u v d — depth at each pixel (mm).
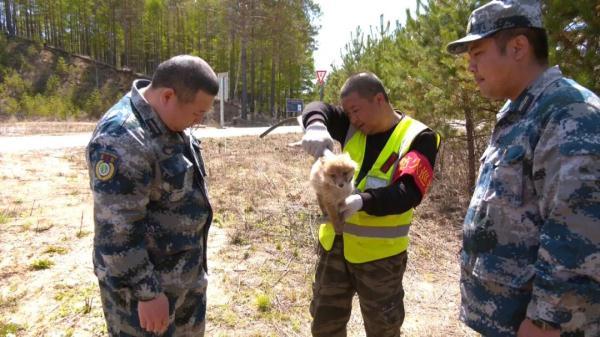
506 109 2189
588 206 1759
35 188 7852
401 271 3057
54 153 10867
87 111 39938
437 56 7969
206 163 11164
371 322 3051
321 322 3234
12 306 4230
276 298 4688
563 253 1779
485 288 2176
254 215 7289
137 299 2271
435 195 9328
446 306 4879
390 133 3039
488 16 2133
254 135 17734
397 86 9508
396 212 2721
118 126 2230
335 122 3291
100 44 55094
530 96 2072
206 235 2805
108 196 2172
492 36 2135
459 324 4500
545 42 2121
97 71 49500
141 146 2246
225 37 44844
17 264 5000
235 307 4480
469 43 2234
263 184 9281
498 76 2158
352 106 2922
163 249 2477
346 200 2631
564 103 1885
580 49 5551
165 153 2385
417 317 4625
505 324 2090
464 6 7676
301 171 11055
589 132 1795
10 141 12789
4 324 3920
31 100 35219
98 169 2182
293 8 39344
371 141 3109
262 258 5660
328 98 18500
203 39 53375
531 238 2002
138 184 2236
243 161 11703
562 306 1801
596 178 1756
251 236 6359
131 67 54125
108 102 43688
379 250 2951
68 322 4035
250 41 41031
